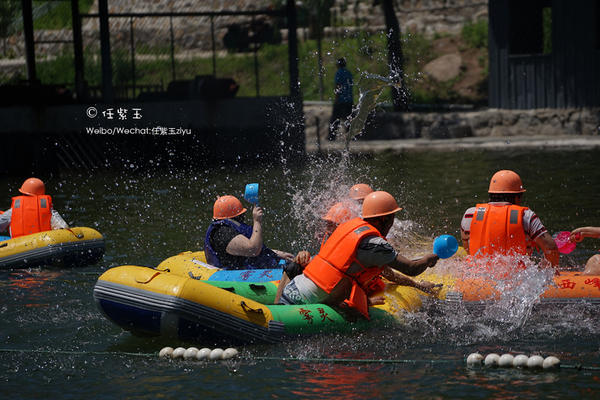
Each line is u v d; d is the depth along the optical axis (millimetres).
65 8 108000
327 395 18453
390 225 23031
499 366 20000
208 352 20922
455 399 18078
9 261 31531
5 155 68875
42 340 22781
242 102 75375
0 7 104938
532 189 47312
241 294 23891
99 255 32938
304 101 88562
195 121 74688
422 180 52906
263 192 51344
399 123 79312
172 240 37062
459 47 94312
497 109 79250
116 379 19734
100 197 51500
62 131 70562
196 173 63281
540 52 80562
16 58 103188
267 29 102125
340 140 79938
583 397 17969
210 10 103562
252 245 26156
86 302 26672
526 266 24219
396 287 24156
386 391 18625
